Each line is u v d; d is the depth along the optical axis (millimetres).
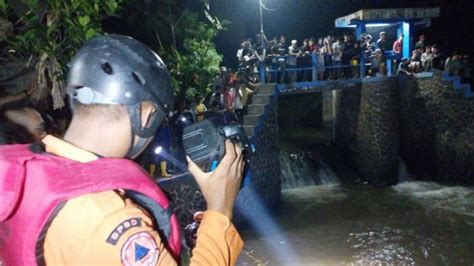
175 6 13477
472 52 20547
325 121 18141
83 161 1028
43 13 5246
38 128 2625
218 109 11508
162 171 9141
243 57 13680
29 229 928
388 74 15391
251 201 11461
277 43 14820
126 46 1117
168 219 1067
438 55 14992
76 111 1103
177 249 1086
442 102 14461
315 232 11188
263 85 12891
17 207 951
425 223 11562
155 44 12875
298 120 20609
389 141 14688
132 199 1029
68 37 5301
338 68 14570
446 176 14703
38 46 5172
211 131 1234
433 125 14672
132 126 1098
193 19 12977
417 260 9586
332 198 13555
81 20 4965
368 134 14742
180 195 9242
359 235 10922
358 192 14039
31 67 6461
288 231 11266
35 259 939
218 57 12531
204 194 1238
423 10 15555
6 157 1009
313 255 9891
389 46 18000
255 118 11953
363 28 16281
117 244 922
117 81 1062
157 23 12016
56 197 922
